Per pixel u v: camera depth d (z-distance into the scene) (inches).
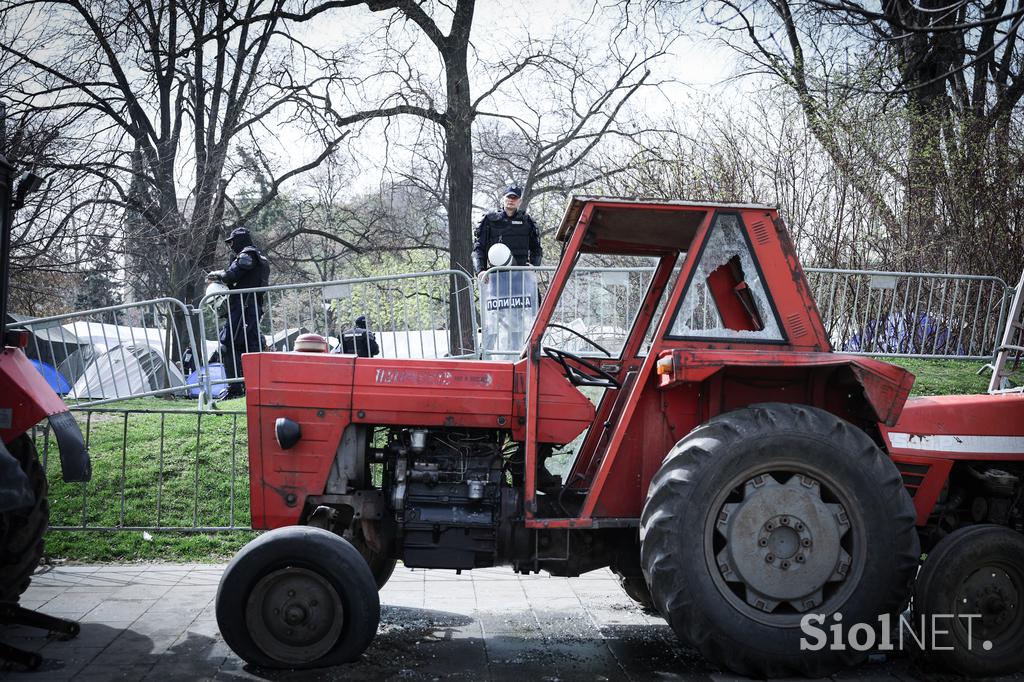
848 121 424.5
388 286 333.7
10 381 164.2
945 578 146.6
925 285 377.4
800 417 143.1
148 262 740.0
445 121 772.6
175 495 253.8
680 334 152.3
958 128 428.1
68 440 167.2
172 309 343.9
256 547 144.6
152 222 736.3
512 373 158.9
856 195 413.1
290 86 790.5
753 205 153.3
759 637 139.0
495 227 366.6
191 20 748.0
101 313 310.2
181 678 142.5
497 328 333.1
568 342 200.7
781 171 424.5
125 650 156.5
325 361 161.0
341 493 160.6
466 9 750.5
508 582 209.8
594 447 177.2
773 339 152.4
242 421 307.3
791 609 143.5
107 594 192.1
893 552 140.9
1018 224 398.3
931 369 366.9
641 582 181.8
